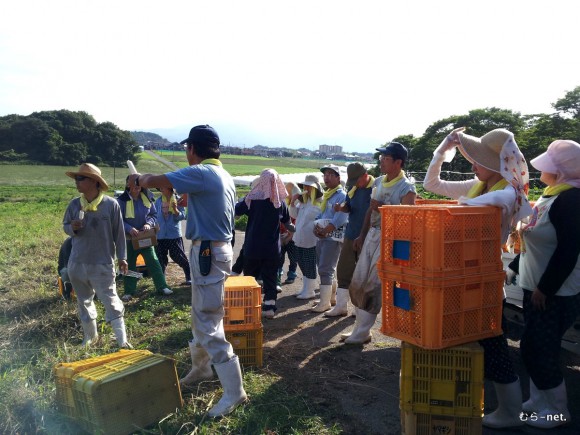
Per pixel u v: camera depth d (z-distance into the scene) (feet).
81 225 16.31
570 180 11.79
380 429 12.01
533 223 12.25
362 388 14.21
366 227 17.34
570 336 15.06
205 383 14.10
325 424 12.11
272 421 12.09
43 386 13.29
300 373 15.15
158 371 11.94
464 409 10.46
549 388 11.96
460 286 10.29
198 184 12.10
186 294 24.98
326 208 22.79
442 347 10.09
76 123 309.83
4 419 11.48
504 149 10.98
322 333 19.22
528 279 12.59
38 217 78.74
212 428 11.67
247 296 15.35
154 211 25.21
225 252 12.49
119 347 16.94
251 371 14.93
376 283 16.71
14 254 36.81
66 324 19.56
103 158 297.33
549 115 140.05
